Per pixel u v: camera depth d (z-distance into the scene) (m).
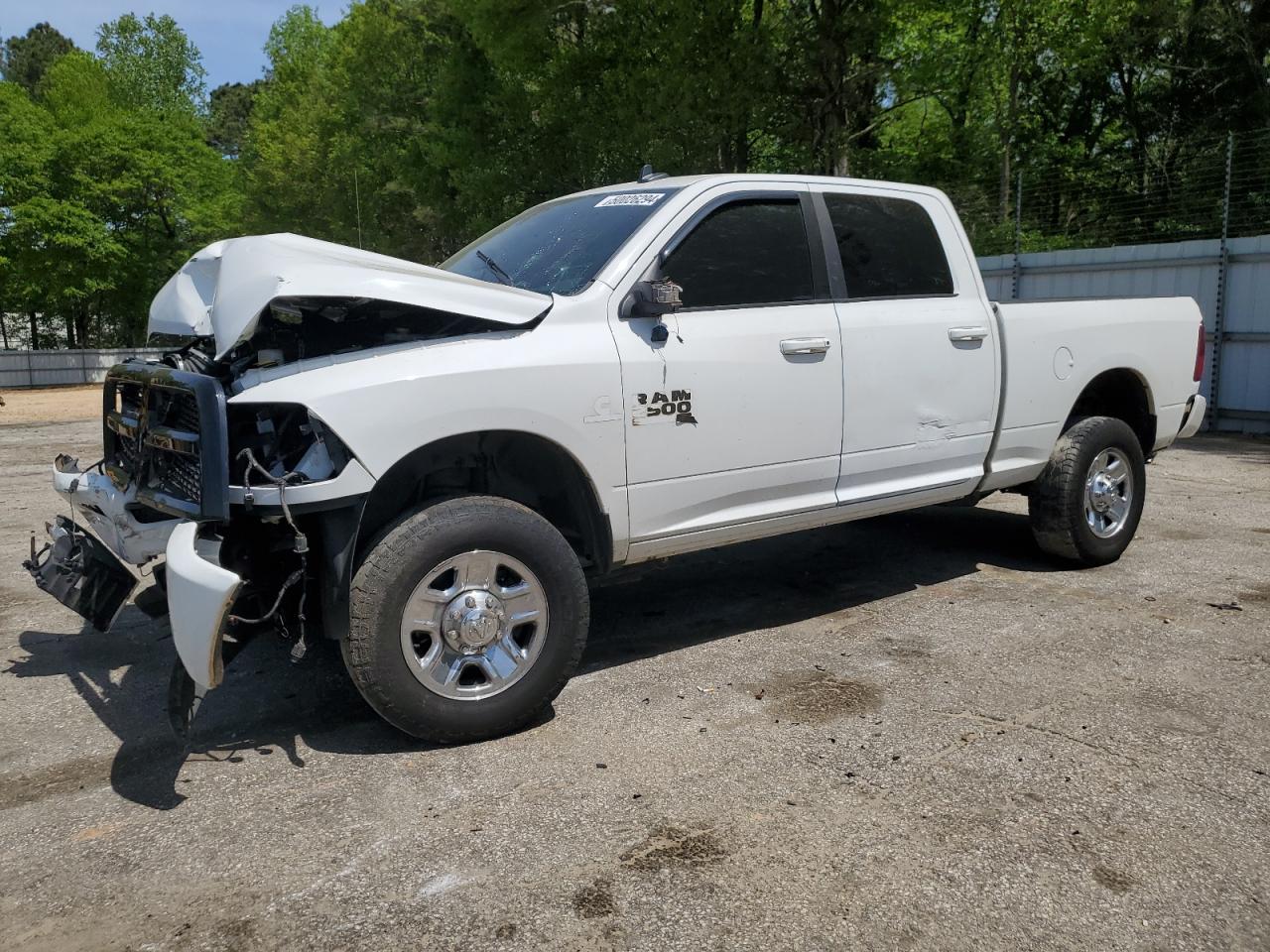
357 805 3.18
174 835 3.03
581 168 20.25
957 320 4.97
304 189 37.16
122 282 40.16
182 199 40.19
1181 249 12.82
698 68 16.91
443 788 3.28
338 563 3.34
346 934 2.52
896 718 3.78
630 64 18.78
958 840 2.91
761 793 3.21
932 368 4.84
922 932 2.49
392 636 3.38
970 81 23.36
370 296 3.35
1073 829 2.97
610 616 5.17
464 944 2.47
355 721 3.88
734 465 4.21
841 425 4.54
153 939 2.52
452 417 3.44
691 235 4.18
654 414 3.95
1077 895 2.64
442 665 3.52
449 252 27.80
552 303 3.77
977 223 18.12
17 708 4.07
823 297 4.55
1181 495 8.18
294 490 3.21
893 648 4.57
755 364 4.21
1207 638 4.63
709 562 6.19
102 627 4.12
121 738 3.77
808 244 4.54
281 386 3.29
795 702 3.96
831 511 4.60
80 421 18.19
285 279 3.24
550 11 19.27
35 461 11.66
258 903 2.66
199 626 3.02
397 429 3.34
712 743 3.59
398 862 2.85
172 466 3.60
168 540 3.60
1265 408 12.26
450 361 3.48
